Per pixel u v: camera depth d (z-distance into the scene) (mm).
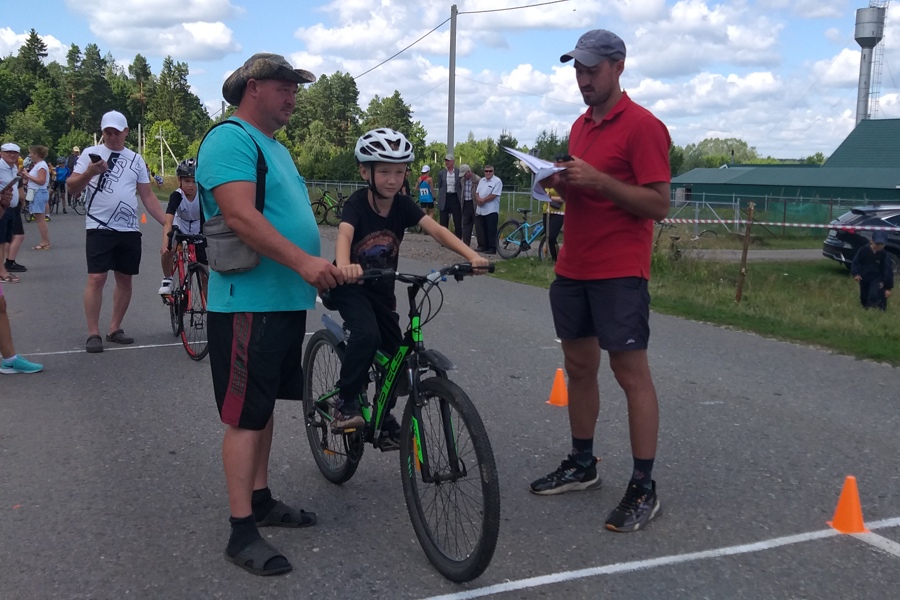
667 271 14070
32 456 4902
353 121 113938
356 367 3812
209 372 6887
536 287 12102
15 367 6781
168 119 131625
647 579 3469
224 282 3512
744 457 4965
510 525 3994
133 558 3623
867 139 49969
